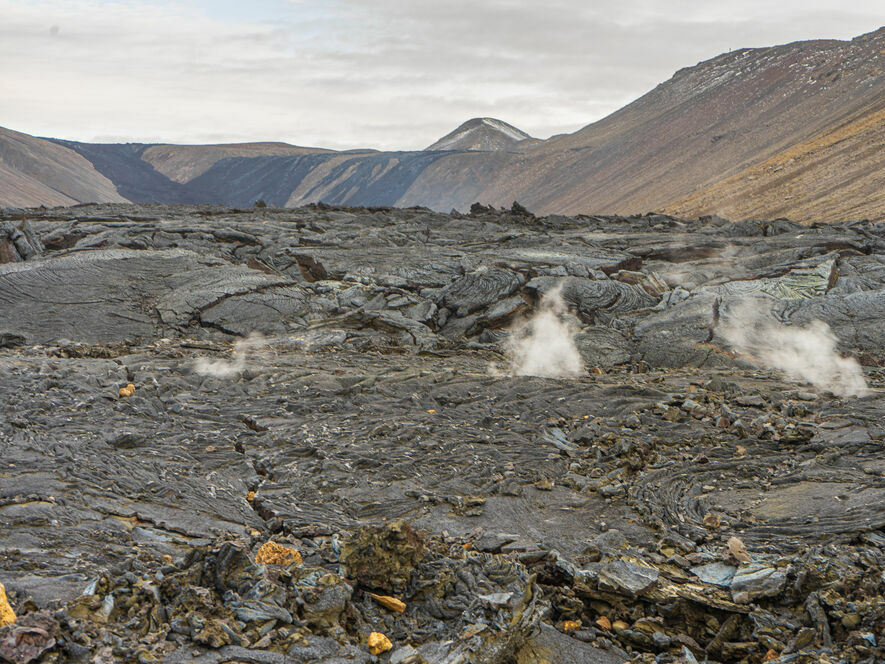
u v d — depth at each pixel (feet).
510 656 18.76
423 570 21.71
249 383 43.55
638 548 25.44
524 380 45.62
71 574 19.29
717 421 38.70
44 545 21.38
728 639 21.15
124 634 16.99
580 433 36.81
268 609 18.45
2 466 27.27
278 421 37.17
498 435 36.78
